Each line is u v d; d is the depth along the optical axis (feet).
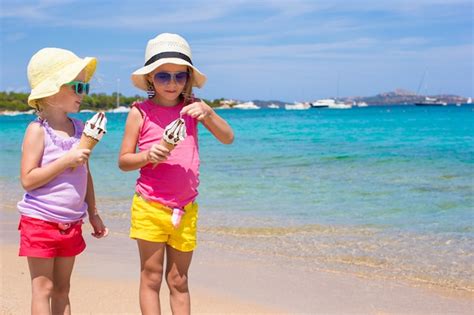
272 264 18.90
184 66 11.85
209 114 12.03
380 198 29.71
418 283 16.92
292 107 504.43
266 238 22.16
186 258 12.00
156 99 12.24
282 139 74.74
